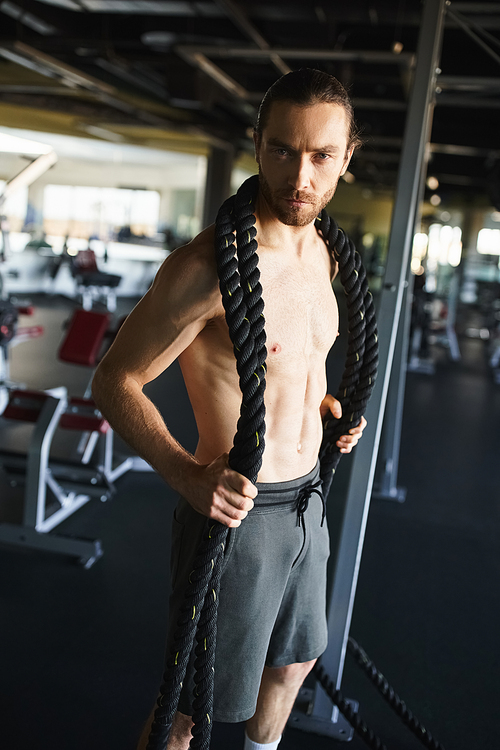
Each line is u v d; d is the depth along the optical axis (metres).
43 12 5.75
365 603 2.59
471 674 2.17
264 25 5.42
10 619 2.24
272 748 1.41
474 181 11.15
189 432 4.50
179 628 1.03
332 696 1.71
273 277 1.12
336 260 1.29
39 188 14.50
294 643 1.29
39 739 1.72
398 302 1.74
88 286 10.15
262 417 0.99
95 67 8.05
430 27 1.71
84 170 14.82
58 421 3.07
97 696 1.91
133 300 11.48
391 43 6.07
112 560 2.72
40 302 10.30
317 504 1.27
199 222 13.01
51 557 2.70
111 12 6.00
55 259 11.25
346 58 4.97
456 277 8.68
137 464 3.80
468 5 3.36
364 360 1.37
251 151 11.99
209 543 1.03
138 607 2.39
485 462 4.56
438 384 7.07
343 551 1.75
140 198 15.06
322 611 1.32
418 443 4.90
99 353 3.46
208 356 1.12
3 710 1.81
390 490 3.78
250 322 1.01
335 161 0.99
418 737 1.69
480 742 1.86
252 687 1.19
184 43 5.41
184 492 0.99
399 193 1.74
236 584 1.14
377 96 7.68
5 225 5.82
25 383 5.45
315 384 1.22
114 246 13.47
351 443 1.41
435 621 2.49
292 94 0.95
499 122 8.10
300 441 1.19
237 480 0.94
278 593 1.18
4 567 2.59
